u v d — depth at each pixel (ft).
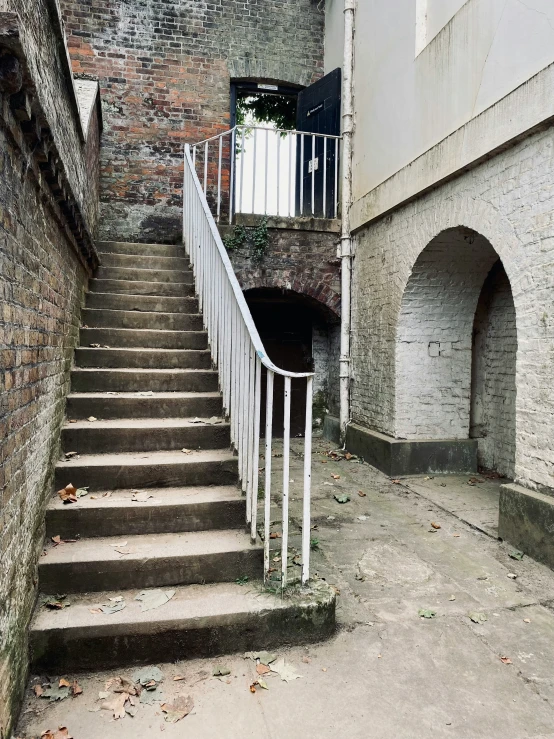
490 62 13.39
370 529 13.43
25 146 7.04
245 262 22.50
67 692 7.00
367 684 7.43
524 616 9.38
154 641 7.63
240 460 10.40
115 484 10.34
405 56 18.10
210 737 6.36
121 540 9.21
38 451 8.37
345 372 22.95
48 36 8.70
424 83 16.76
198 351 14.61
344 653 8.14
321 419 26.81
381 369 20.04
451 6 15.75
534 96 11.62
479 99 13.84
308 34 26.96
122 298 16.26
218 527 9.82
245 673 7.57
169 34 25.31
